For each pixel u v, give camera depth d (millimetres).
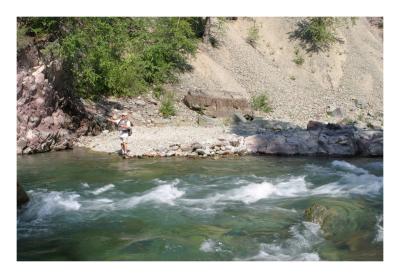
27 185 11828
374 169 14195
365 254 7312
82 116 19109
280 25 37062
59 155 15859
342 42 36656
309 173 13555
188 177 12977
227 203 10422
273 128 22484
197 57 30250
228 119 23703
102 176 12945
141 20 23672
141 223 8953
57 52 16766
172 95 25609
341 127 18141
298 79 32875
